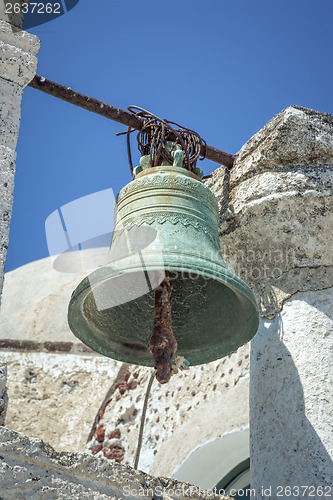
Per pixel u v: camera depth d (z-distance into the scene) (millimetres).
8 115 4301
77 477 3691
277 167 5168
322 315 4859
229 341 4555
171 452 6551
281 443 4609
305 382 4695
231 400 6387
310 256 5035
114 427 7008
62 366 7344
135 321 4566
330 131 5227
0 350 7406
